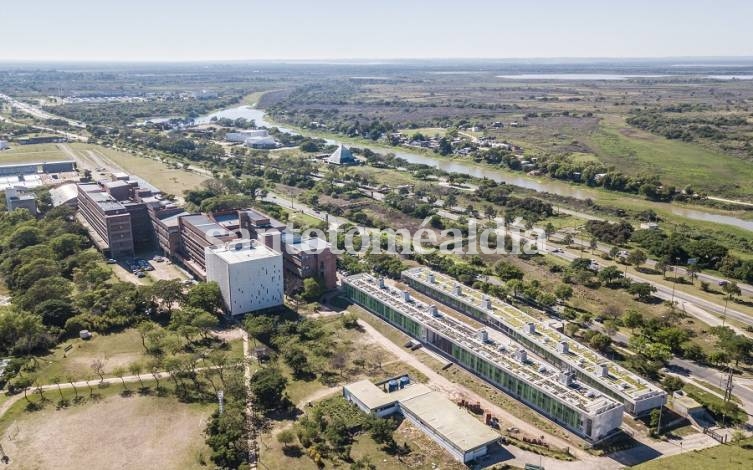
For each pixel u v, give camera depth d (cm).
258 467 19575
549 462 19912
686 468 19200
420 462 19888
